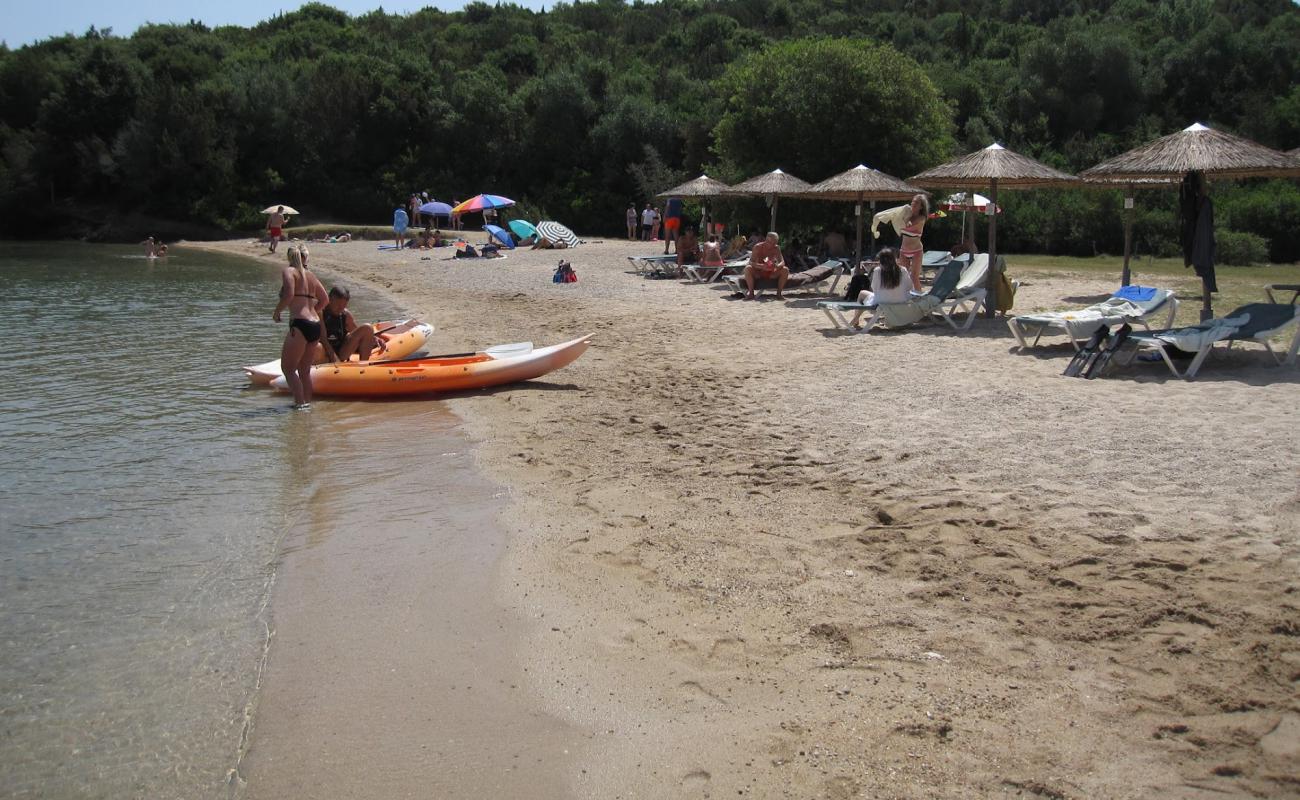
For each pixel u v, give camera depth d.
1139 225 30.52
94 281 24.52
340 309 11.41
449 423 9.12
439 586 5.35
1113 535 5.46
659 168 40.97
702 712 4.02
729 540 5.80
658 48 59.03
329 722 4.02
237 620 4.95
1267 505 5.80
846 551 5.52
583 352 11.35
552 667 4.44
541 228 32.84
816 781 3.53
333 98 48.03
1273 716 3.75
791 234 27.66
